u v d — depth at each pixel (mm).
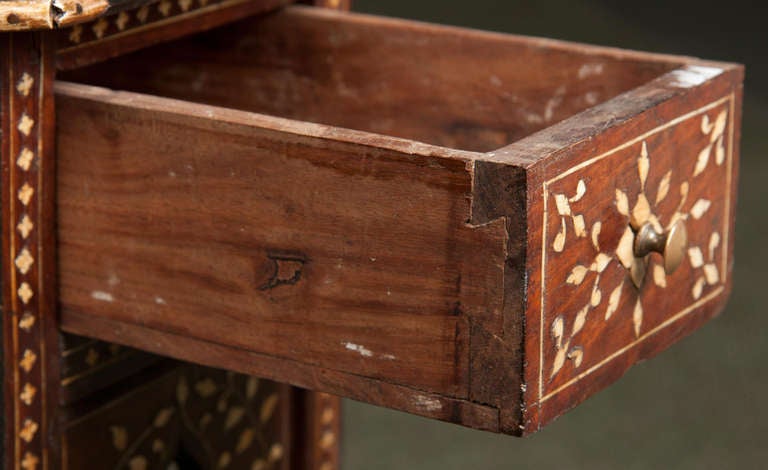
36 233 892
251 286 846
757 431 1617
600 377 844
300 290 833
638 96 862
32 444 929
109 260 882
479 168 776
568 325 812
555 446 1581
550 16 2506
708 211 909
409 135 1042
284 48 1064
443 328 801
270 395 1110
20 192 888
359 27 1043
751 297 1870
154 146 853
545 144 793
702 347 1788
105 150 868
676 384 1713
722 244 928
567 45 983
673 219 879
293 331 840
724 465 1544
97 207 878
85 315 898
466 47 1014
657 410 1658
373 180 801
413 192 792
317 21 1053
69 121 875
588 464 1540
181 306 868
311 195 818
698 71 904
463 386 803
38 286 899
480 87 1015
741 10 2471
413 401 816
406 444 1586
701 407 1663
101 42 900
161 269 868
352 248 814
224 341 860
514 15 2531
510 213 774
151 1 903
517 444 1586
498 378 793
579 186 802
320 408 1150
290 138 815
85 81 1067
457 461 1548
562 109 989
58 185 887
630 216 843
